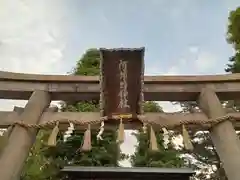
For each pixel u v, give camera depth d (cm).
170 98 855
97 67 1392
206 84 846
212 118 752
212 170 1439
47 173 1109
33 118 743
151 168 652
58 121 725
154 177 653
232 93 841
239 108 1120
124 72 708
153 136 679
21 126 716
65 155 1145
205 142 1441
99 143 1149
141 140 1329
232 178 636
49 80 842
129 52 697
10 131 716
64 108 1247
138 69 708
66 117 762
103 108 710
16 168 646
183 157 1443
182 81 841
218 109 768
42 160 1158
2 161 643
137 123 732
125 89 711
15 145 677
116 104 711
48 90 832
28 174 1119
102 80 708
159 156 1289
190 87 841
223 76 850
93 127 751
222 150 695
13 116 759
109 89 712
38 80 841
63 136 1159
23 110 773
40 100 795
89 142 671
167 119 751
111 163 1129
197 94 845
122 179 650
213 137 746
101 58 702
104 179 650
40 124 724
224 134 712
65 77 842
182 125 726
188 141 687
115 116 703
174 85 842
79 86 834
